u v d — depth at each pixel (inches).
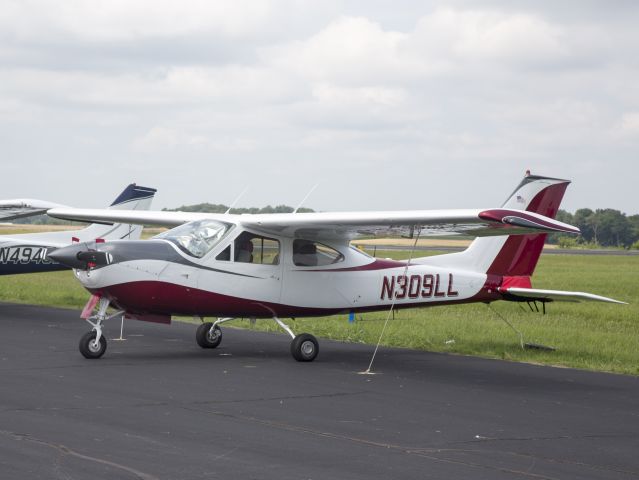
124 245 593.0
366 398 471.8
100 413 405.1
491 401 474.0
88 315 593.9
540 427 406.3
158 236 631.8
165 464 316.8
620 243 7273.6
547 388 523.5
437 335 764.0
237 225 624.7
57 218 856.9
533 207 665.6
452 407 452.1
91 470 305.6
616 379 564.1
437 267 696.4
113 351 642.8
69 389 468.4
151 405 429.1
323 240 658.2
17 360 581.6
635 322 954.7
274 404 445.1
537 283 1576.0
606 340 757.9
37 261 1003.9
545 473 322.3
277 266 636.1
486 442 370.9
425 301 690.2
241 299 623.8
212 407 430.3
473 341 739.4
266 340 732.7
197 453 334.6
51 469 305.4
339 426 394.3
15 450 330.0
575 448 363.9
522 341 711.7
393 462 331.3
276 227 620.1
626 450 362.3
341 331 784.3
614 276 1845.5
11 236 998.4
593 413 445.4
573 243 6146.7
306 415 417.7
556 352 688.4
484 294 711.1
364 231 621.9
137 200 1073.5
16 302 1050.1
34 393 453.4
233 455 333.4
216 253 614.5
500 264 714.8
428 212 553.3
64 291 1195.3
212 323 673.0
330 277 655.1
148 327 808.9
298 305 646.5
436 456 343.0
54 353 619.5
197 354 639.8
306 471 314.2
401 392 495.2
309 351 617.9
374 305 674.2
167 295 599.5
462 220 541.3
